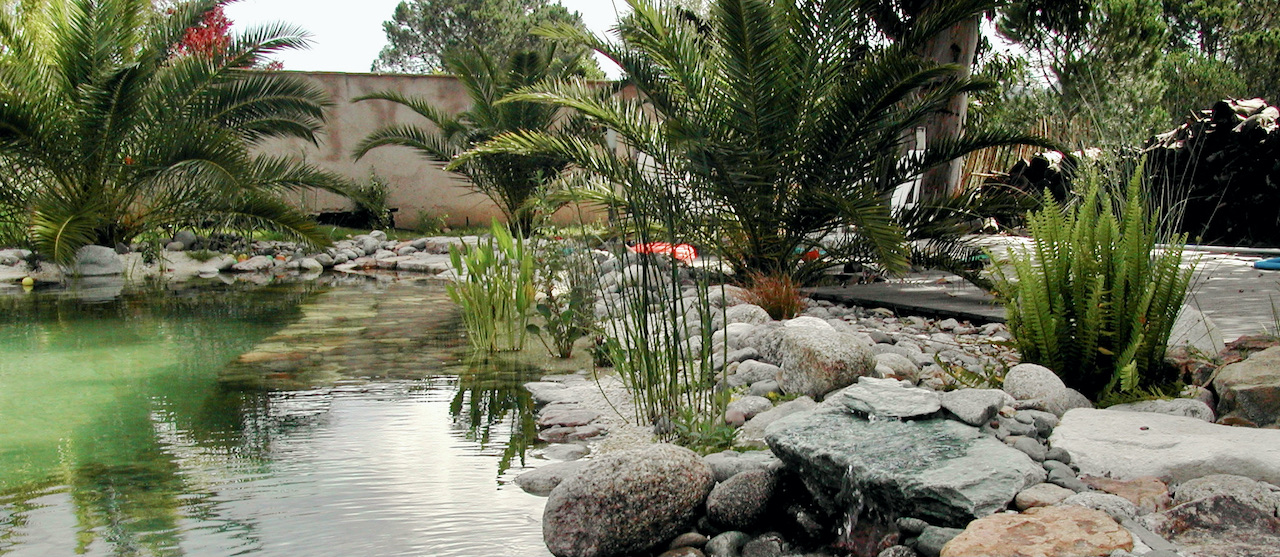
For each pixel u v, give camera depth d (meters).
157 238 10.63
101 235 10.59
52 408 3.83
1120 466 2.59
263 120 11.27
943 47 9.91
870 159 6.65
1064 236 3.54
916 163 6.82
